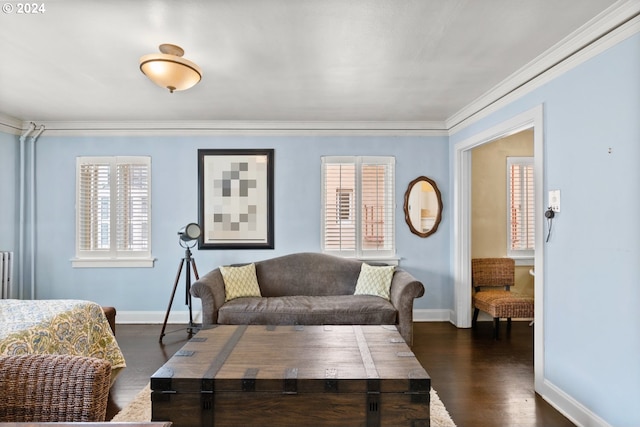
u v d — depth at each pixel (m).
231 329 2.71
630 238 1.92
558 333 2.47
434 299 4.49
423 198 4.46
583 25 2.10
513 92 2.98
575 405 2.29
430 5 1.92
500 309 3.77
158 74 2.34
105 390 1.26
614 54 2.01
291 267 4.17
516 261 4.51
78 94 3.33
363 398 1.87
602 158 2.10
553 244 2.52
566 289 2.39
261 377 1.89
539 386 2.64
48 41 2.30
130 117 4.13
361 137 4.46
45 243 4.34
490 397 2.60
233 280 3.86
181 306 4.38
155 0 1.85
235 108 3.80
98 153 4.36
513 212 4.54
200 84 3.08
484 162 4.52
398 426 1.88
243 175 4.39
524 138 4.53
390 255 4.46
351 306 3.47
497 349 3.53
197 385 1.88
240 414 1.88
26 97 3.42
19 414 1.21
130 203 4.38
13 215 4.19
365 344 2.39
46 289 4.34
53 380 1.22
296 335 2.57
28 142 4.30
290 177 4.43
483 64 2.67
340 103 3.64
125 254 4.37
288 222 4.43
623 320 1.97
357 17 2.03
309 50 2.44
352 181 4.46
